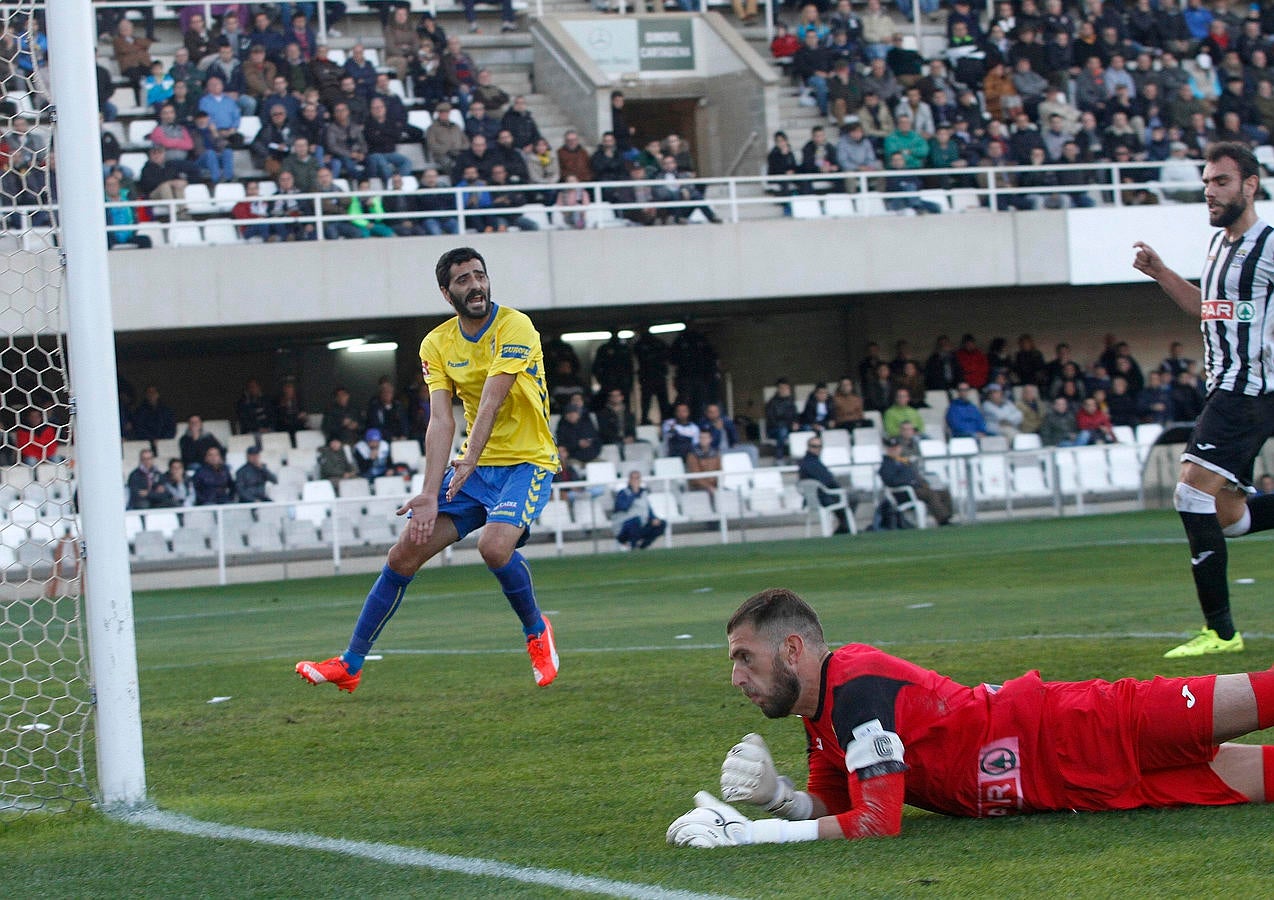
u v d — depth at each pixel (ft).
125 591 21.45
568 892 15.46
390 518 90.27
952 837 16.74
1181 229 109.70
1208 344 30.76
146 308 95.50
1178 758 17.16
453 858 17.39
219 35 107.45
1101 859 15.46
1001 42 121.49
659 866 16.30
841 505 95.04
